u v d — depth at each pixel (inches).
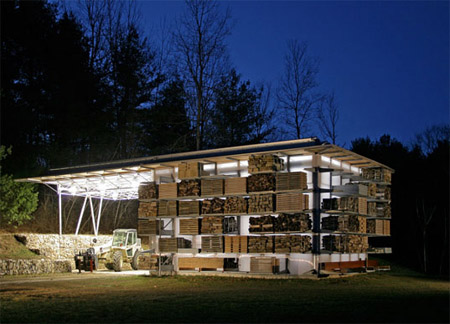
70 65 1378.0
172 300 526.3
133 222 1519.4
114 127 1568.7
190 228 831.7
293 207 740.7
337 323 384.8
